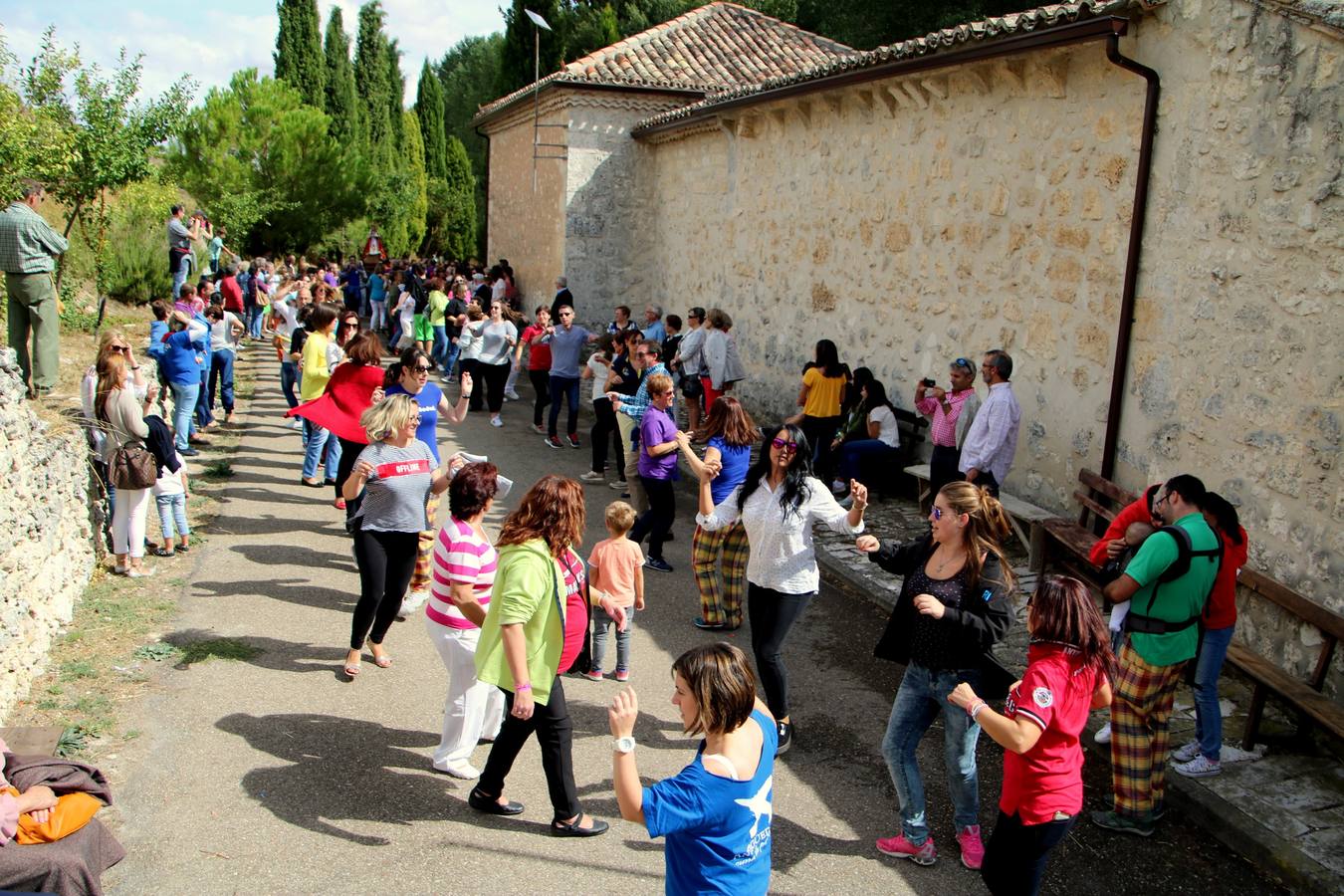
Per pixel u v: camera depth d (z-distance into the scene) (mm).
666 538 8586
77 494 6941
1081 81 8578
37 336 8891
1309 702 5207
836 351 12273
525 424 14594
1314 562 6121
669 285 19094
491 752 4758
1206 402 7102
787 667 6805
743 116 14867
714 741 3076
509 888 4297
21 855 3695
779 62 20547
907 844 4652
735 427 7078
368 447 6055
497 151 26125
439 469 6473
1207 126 7117
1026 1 19375
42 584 6004
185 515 8227
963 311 10328
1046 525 8117
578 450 13062
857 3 22297
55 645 6223
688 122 16641
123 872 4250
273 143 28547
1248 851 4770
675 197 18641
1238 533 5176
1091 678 3787
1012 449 8367
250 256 29516
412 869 4387
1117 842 4898
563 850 4586
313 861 4395
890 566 4812
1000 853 3883
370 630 6418
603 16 32844
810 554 5359
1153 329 7668
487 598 5020
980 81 9758
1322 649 5828
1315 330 6172
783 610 5363
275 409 14344
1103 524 8195
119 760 5090
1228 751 5633
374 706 5867
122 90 14156
